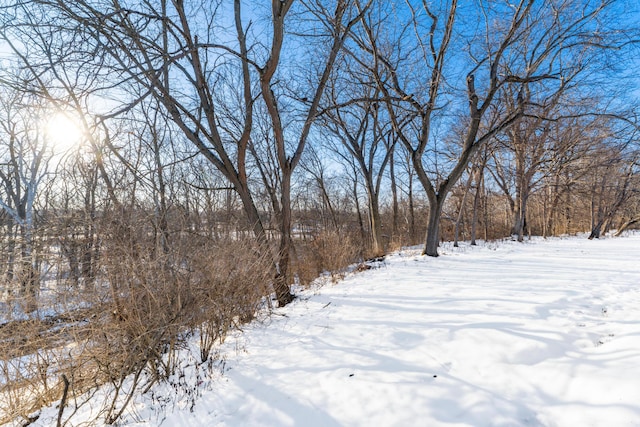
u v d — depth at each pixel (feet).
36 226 12.64
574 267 23.27
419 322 12.79
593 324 11.05
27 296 10.32
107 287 10.55
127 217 12.70
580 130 47.57
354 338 12.00
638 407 6.39
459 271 23.53
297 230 42.93
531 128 47.73
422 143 30.17
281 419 7.91
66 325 10.21
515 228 60.80
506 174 59.06
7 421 9.65
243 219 20.20
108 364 9.65
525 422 6.68
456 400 7.62
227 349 12.63
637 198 77.66
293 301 19.13
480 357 9.37
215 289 12.78
